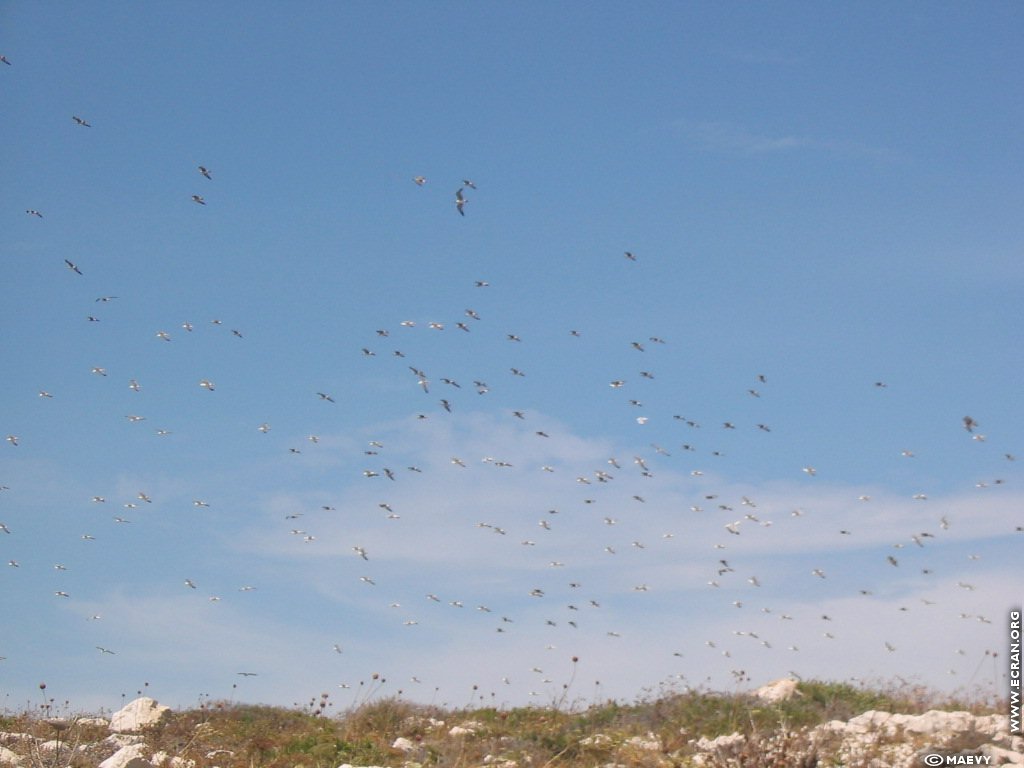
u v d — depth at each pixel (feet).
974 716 76.74
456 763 78.23
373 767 81.00
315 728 99.55
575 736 85.61
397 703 102.78
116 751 87.25
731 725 82.69
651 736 83.92
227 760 86.74
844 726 76.59
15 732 92.07
